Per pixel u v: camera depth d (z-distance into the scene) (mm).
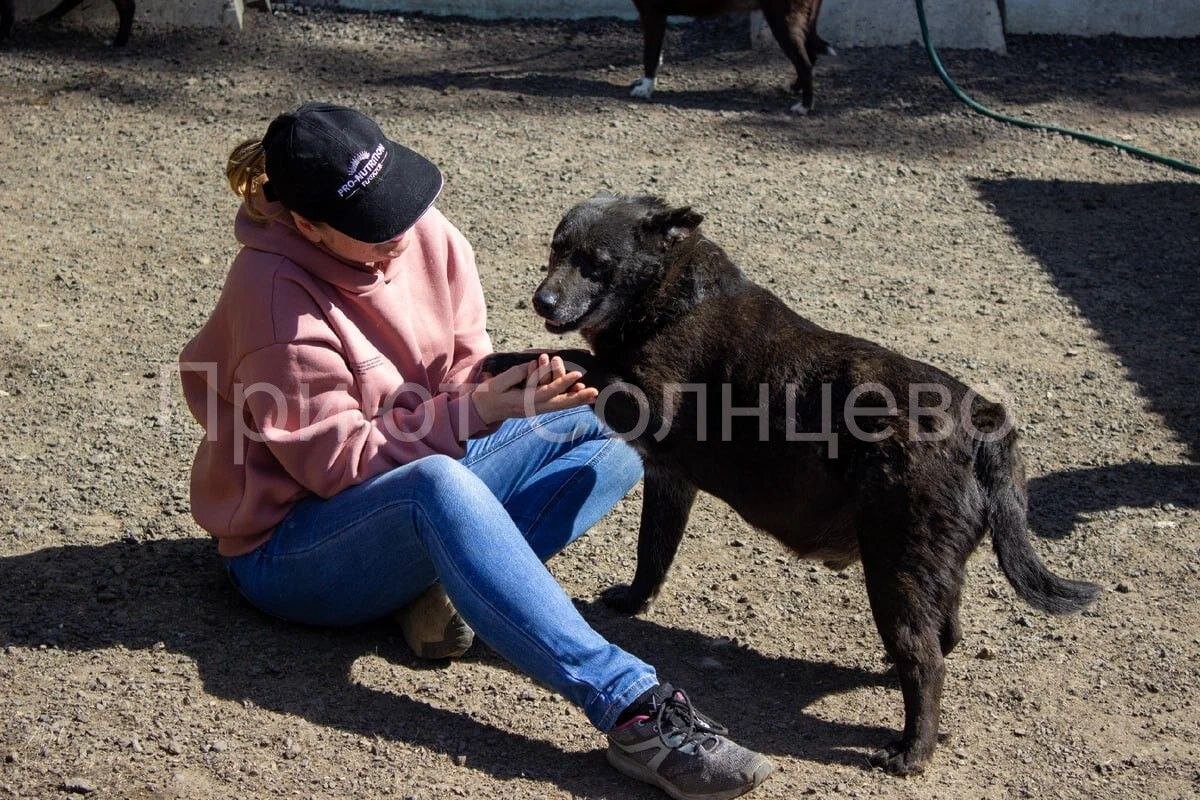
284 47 10383
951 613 3654
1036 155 8867
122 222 7227
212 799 3146
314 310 3377
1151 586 4438
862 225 7625
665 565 4164
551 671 3264
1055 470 5195
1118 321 6578
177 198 7586
